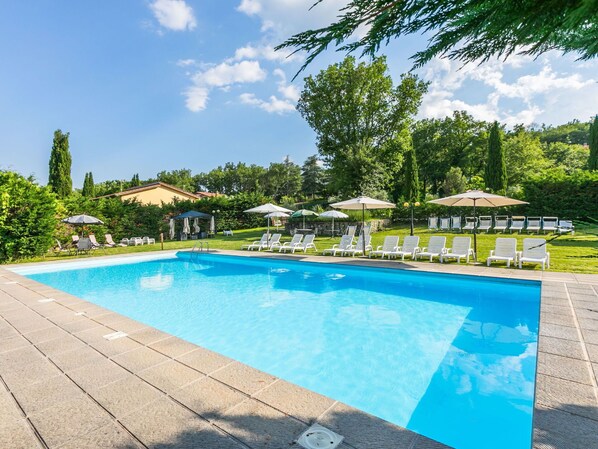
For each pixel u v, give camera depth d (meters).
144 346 3.91
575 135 51.19
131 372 3.25
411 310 6.95
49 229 13.66
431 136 41.97
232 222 28.36
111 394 2.84
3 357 3.67
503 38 1.18
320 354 4.91
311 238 15.16
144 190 32.72
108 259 13.71
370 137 28.02
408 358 4.67
